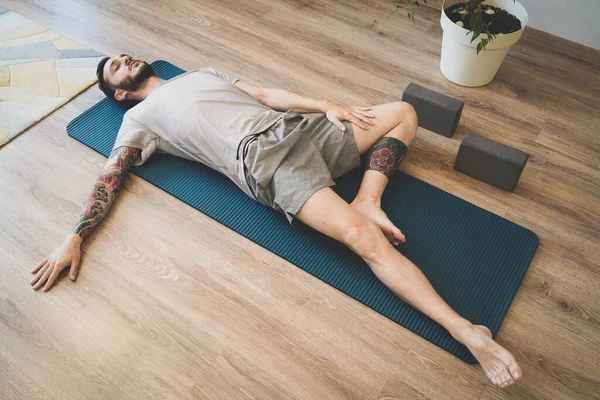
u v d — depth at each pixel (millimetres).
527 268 1812
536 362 1597
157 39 2697
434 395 1533
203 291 1762
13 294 1759
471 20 2154
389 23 2789
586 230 1928
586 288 1768
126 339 1653
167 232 1918
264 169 1757
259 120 1920
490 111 2346
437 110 2166
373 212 1790
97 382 1564
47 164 2139
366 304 1715
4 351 1631
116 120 2307
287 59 2596
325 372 1582
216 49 2646
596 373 1575
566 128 2279
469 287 1755
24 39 2672
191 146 1981
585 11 2549
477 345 1501
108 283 1781
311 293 1753
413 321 1675
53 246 1887
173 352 1624
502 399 1527
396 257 1650
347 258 1831
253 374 1580
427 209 1969
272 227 1920
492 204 2004
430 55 2621
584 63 2568
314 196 1704
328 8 2875
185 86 2002
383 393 1539
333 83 2480
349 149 1922
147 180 2064
